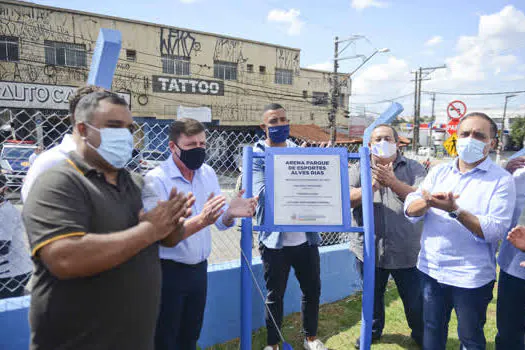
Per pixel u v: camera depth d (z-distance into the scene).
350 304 3.71
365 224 2.39
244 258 2.33
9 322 2.21
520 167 2.38
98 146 1.32
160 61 18.78
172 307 2.06
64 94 14.52
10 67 15.62
